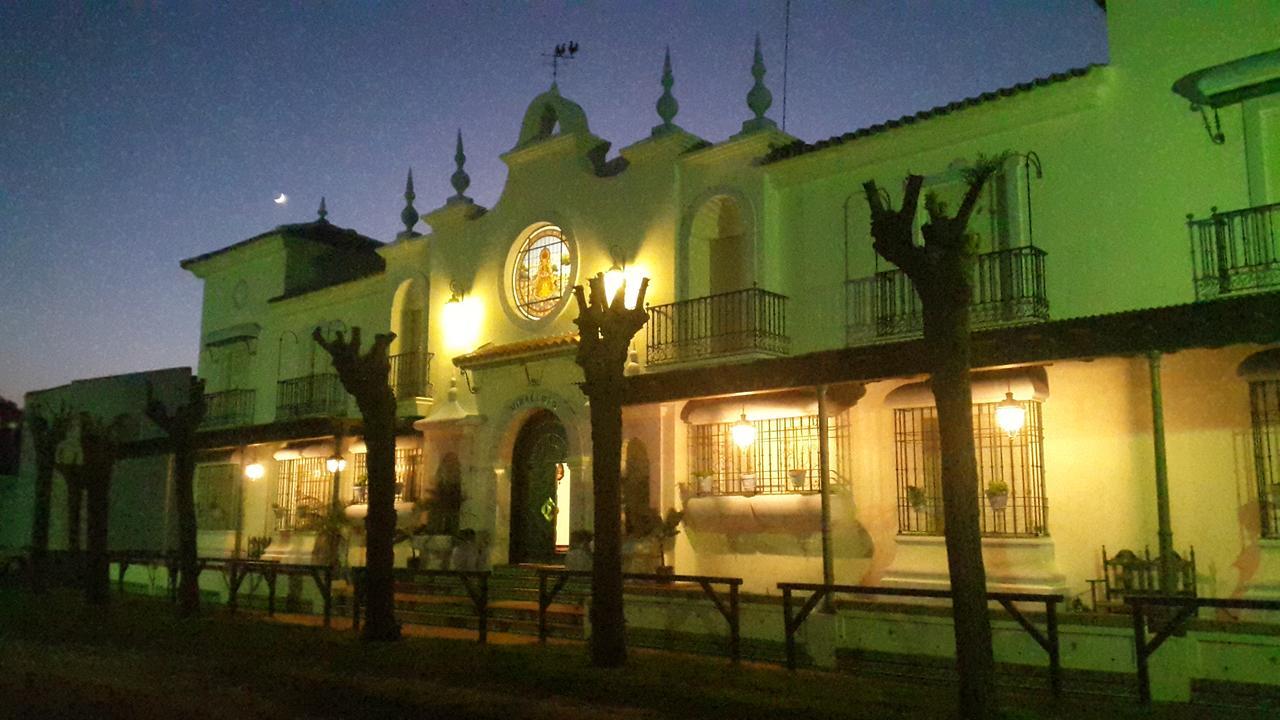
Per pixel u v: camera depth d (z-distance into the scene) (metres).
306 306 25.52
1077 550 12.94
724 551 16.36
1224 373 12.12
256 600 20.84
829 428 15.36
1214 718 8.85
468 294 20.97
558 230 19.45
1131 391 12.79
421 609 17.88
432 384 21.38
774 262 16.27
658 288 17.47
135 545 28.61
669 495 16.62
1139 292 12.88
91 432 20.36
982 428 13.90
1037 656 11.02
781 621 12.91
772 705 9.62
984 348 12.23
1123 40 13.30
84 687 12.61
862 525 14.84
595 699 10.84
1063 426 13.24
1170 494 12.36
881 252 9.54
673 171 17.48
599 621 12.15
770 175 16.38
